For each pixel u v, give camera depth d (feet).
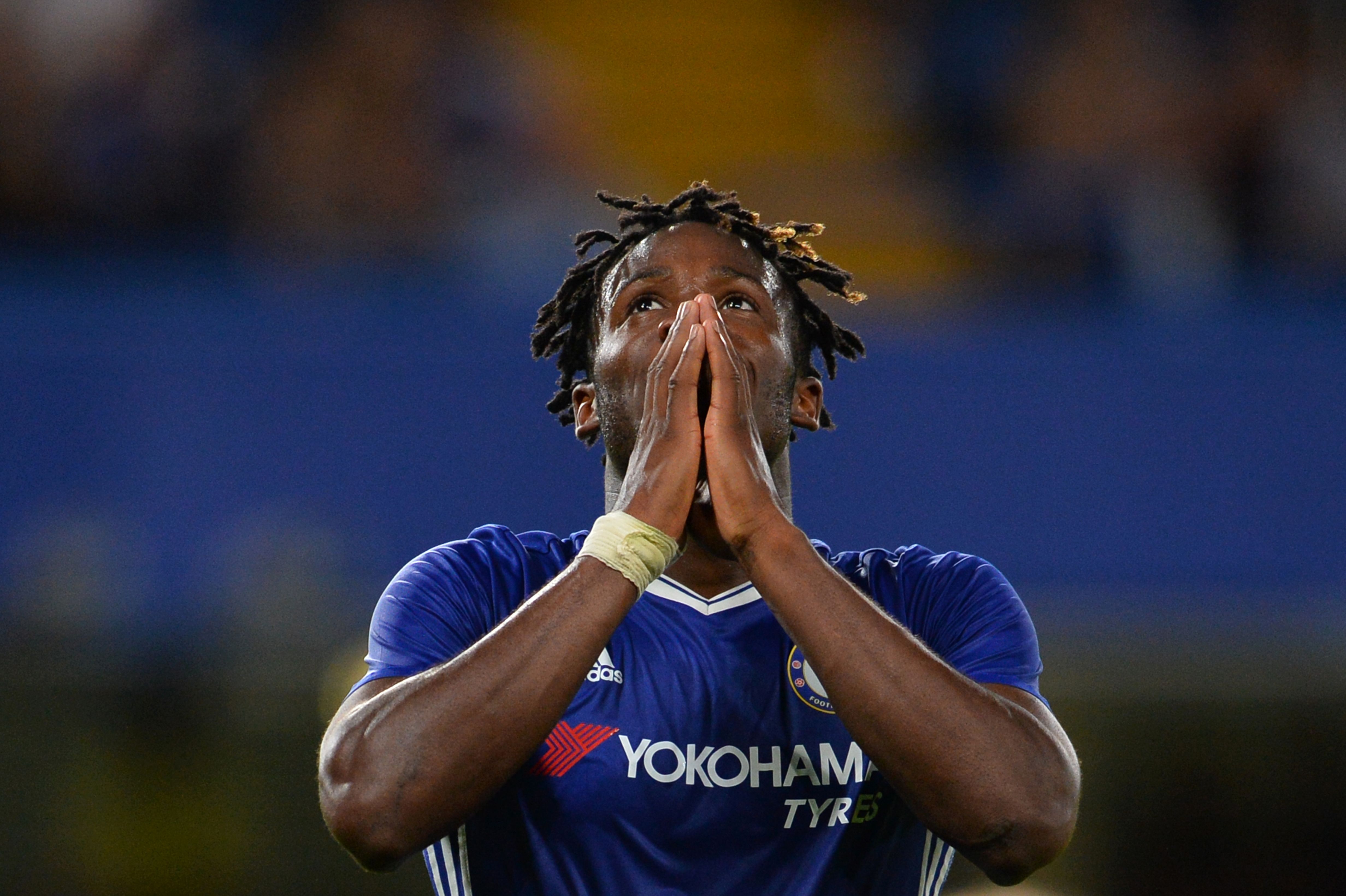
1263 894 60.54
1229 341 81.46
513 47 110.73
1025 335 81.00
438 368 79.25
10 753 64.59
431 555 28.66
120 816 62.44
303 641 74.79
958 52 114.93
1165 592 79.77
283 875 60.23
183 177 99.14
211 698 68.95
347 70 102.01
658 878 26.12
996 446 80.23
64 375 78.18
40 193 98.84
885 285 97.45
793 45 121.39
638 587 25.29
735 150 116.47
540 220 102.78
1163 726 67.15
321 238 96.43
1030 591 79.61
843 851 26.73
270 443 78.28
